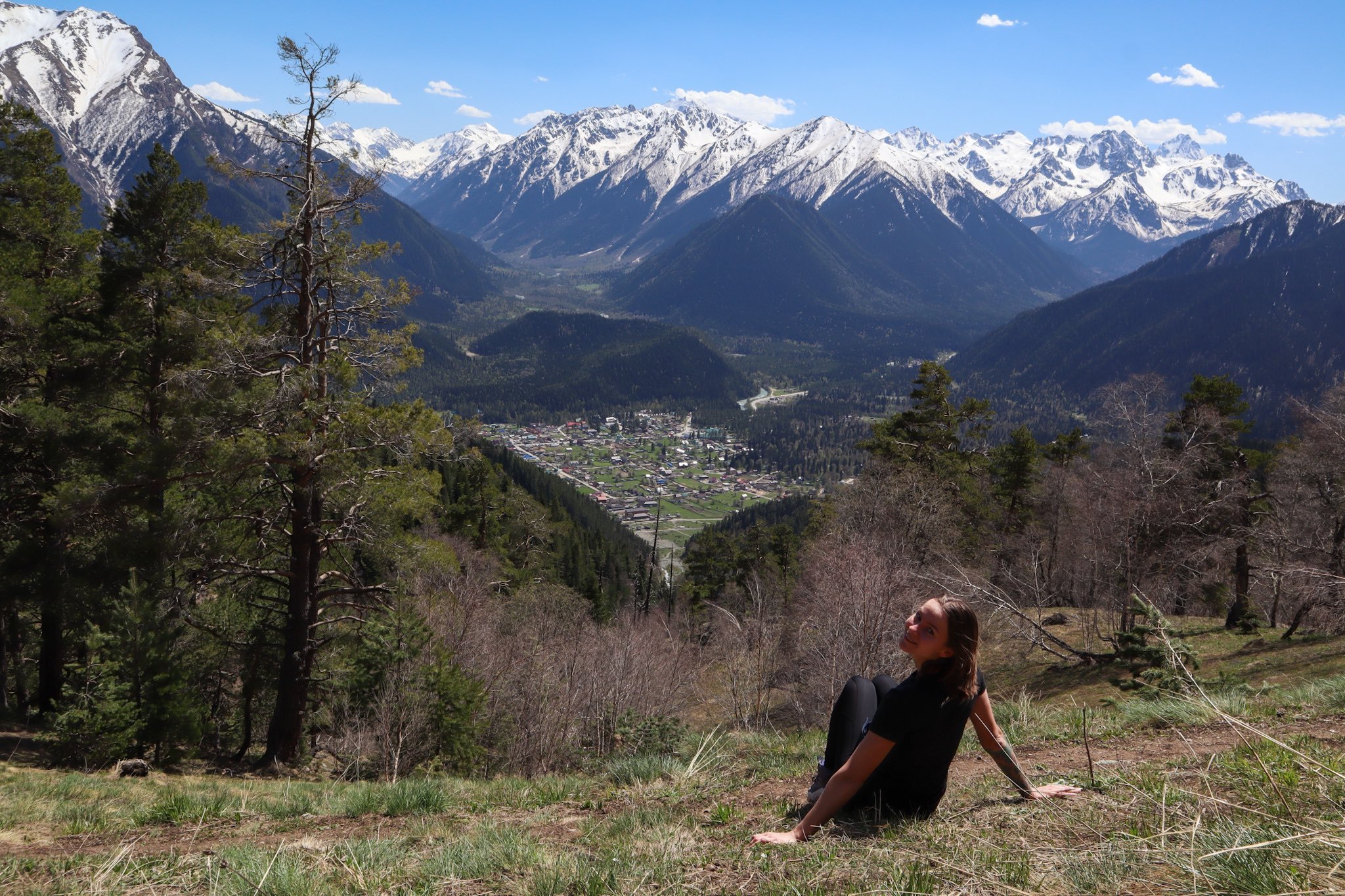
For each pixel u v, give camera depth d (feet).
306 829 17.83
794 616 66.54
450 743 46.85
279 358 53.83
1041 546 102.01
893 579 57.57
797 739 28.50
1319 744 14.57
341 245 53.01
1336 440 73.20
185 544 52.80
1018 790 12.57
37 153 66.95
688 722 62.18
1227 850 7.00
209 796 24.25
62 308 63.87
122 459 59.47
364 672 50.67
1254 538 78.79
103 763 44.45
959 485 112.57
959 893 7.86
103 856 14.25
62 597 55.21
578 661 57.77
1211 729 18.54
